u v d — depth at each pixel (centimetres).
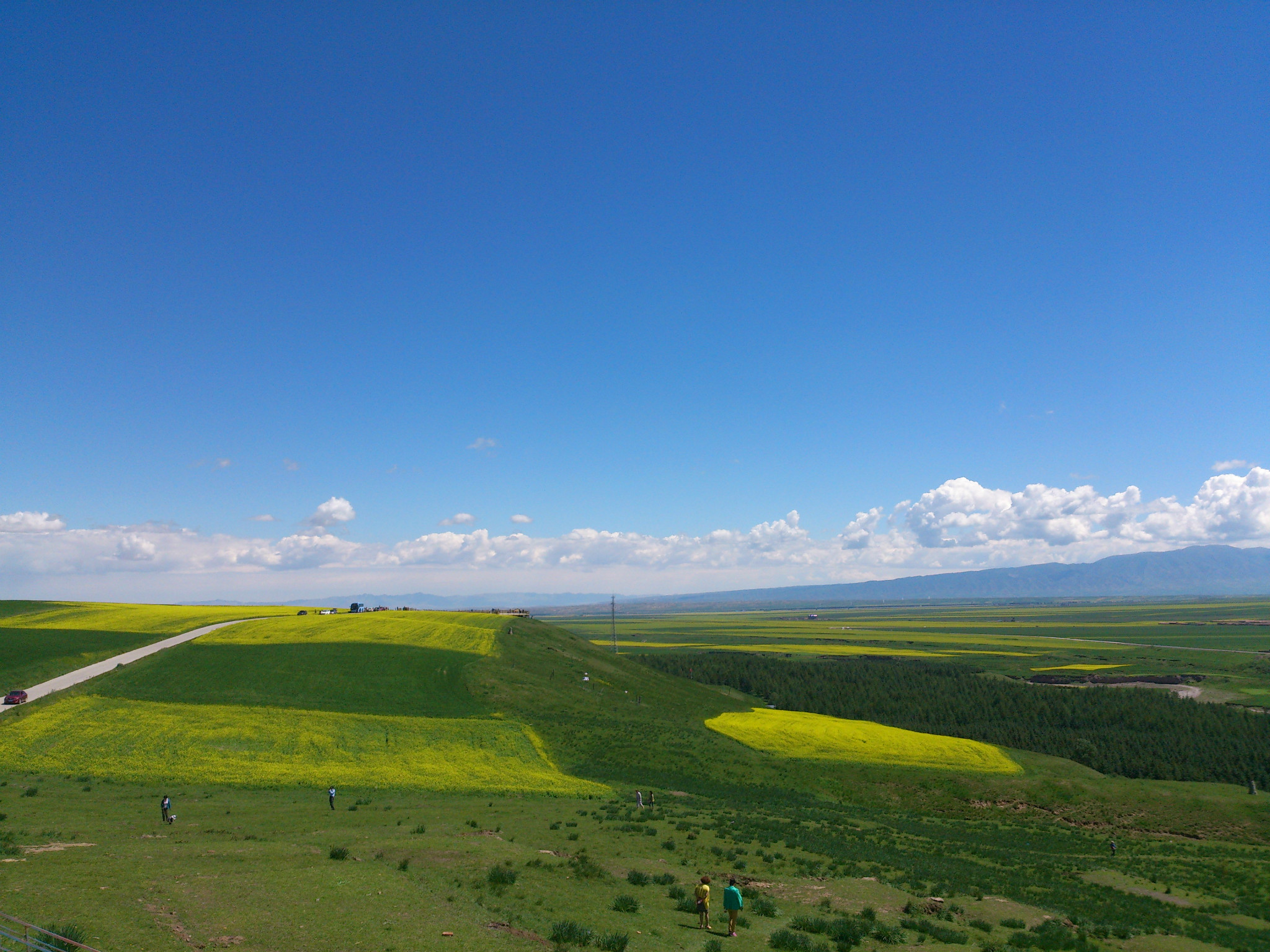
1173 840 6106
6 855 2808
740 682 15775
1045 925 3189
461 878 2858
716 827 4675
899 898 3394
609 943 2256
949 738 8888
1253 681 15988
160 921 2102
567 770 6506
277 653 10338
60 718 6656
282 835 3662
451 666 10131
